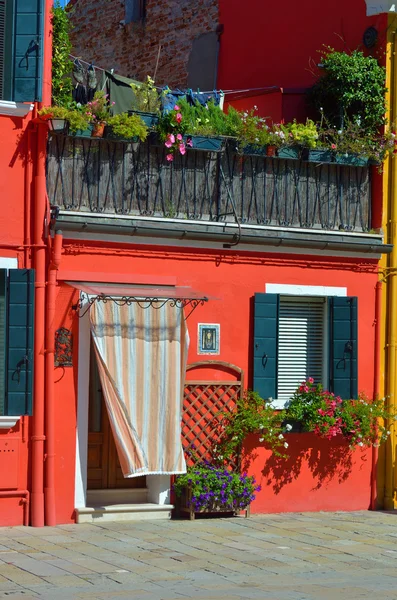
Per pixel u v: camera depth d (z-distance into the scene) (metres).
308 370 14.80
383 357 15.22
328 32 16.12
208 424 13.82
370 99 15.06
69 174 13.03
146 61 19.39
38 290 12.66
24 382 12.46
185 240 13.73
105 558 10.80
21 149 12.66
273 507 14.26
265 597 9.21
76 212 12.92
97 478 13.45
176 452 13.20
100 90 13.63
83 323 12.97
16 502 12.51
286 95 15.83
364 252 15.02
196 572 10.29
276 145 14.29
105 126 13.09
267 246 14.32
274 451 14.16
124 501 13.49
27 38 12.55
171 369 13.26
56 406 12.78
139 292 12.96
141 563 10.61
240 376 14.08
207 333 13.91
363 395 14.94
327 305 14.80
